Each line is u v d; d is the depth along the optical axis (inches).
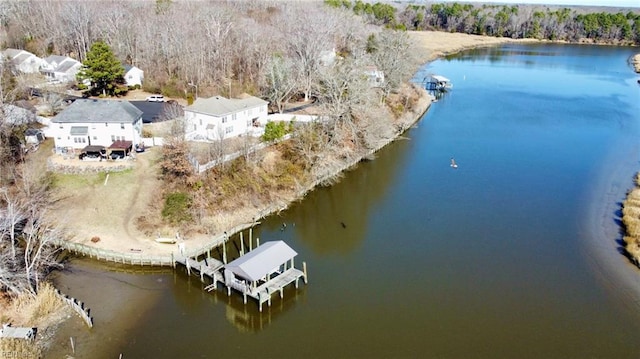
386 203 2551.7
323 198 2613.2
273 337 1610.5
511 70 5999.0
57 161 2506.2
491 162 3078.2
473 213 2442.2
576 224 2330.2
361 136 3166.8
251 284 1782.7
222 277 1839.3
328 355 1535.4
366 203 2556.6
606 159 3144.7
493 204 2534.5
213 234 2151.8
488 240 2201.0
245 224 2276.1
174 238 2087.8
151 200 2282.2
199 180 2310.5
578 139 3513.8
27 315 1611.7
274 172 2615.7
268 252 1829.5
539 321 1692.9
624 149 3329.2
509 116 4040.4
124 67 4116.6
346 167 2960.1
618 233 2247.8
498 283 1898.4
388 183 2785.4
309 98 3806.6
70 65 4288.9
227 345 1572.3
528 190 2694.4
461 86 5068.9
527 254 2089.1
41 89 3804.1
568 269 1983.3
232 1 6437.0
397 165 3026.6
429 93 4662.9
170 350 1541.6
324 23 4458.7
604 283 1897.1
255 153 2581.2
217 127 2608.3
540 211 2455.7
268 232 2263.8
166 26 4404.5
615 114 4136.3
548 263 2023.9
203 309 1739.7
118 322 1651.1
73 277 1873.8
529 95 4729.3
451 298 1812.3
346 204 2549.2
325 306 1765.5
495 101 4490.7
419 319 1701.5
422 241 2197.3
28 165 2488.9
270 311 1734.7
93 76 3695.9
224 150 2475.4
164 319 1681.8
